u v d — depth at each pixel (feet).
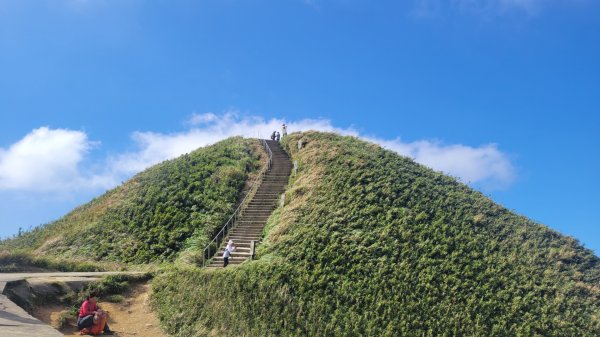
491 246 92.02
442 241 89.97
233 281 70.54
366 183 108.68
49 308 57.47
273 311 65.77
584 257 95.96
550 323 73.87
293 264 78.69
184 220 109.40
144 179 137.69
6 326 34.19
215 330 60.54
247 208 110.42
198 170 135.85
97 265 88.02
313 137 156.35
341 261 80.48
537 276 85.25
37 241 121.49
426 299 73.87
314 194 105.29
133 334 57.16
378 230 90.33
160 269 81.05
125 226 111.45
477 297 76.48
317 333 63.41
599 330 74.23
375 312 69.67
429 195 107.65
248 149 159.43
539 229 104.12
